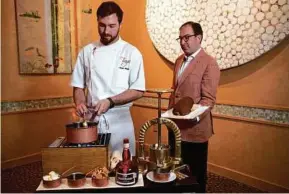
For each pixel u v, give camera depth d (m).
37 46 2.78
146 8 2.98
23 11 2.65
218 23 2.37
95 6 3.23
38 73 2.82
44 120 2.93
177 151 1.17
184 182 1.03
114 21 1.36
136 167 1.07
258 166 2.25
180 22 2.65
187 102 1.36
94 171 1.03
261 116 2.20
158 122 1.15
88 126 1.09
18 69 2.68
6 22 2.55
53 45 2.90
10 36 2.60
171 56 2.79
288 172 2.06
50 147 1.04
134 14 3.21
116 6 1.37
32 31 2.73
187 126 1.61
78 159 1.04
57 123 3.04
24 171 2.61
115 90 1.46
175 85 1.75
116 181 1.01
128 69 1.47
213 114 2.54
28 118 2.80
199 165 1.64
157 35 2.90
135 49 1.49
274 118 2.12
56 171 1.04
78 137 1.06
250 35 2.17
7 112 2.62
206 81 1.58
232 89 2.38
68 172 1.05
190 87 1.62
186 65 1.68
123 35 3.37
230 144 2.45
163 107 2.96
